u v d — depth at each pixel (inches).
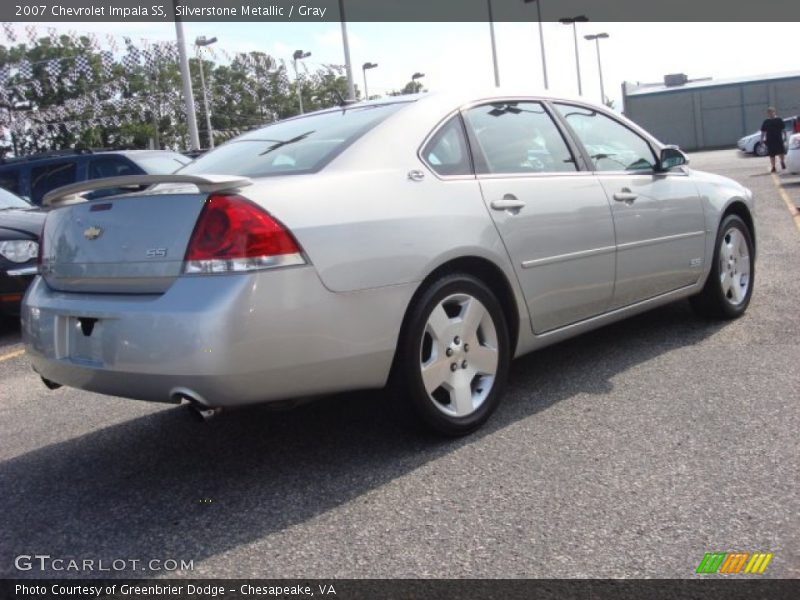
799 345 184.4
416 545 105.7
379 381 129.0
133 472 139.9
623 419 146.6
